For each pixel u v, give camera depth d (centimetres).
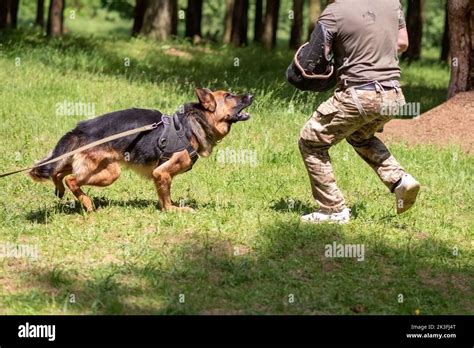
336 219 899
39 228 858
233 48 2922
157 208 940
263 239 840
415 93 2089
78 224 876
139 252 795
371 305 723
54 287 726
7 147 1179
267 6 3033
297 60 863
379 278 782
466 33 1486
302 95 1684
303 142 886
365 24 841
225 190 1027
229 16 3362
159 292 723
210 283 748
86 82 1683
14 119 1323
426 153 1270
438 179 1127
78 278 742
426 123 1421
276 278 762
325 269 792
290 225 872
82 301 699
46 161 880
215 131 912
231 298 720
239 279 753
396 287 766
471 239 901
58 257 788
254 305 714
